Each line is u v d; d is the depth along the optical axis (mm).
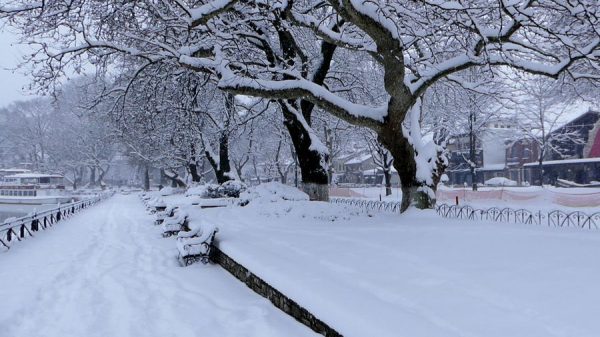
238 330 6281
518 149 56781
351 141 47281
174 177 60906
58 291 8742
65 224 22422
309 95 13305
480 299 5348
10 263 11594
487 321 4668
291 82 13250
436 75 12328
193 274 10242
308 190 18875
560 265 6184
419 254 7699
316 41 21312
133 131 23062
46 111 100062
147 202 37750
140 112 18875
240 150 54094
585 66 15266
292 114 18469
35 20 13641
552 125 41031
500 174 59969
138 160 61875
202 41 15602
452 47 14820
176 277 9930
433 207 14250
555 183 46594
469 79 19078
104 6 14484
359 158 82562
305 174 19031
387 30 10844
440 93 21656
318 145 18922
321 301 5797
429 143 15164
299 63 17734
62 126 94625
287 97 13367
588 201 21312
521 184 52281
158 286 9078
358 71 23766
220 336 6082
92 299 8125
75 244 15273
